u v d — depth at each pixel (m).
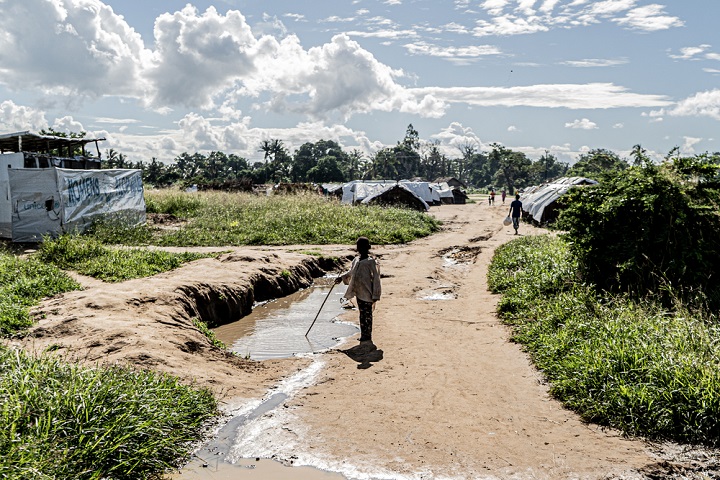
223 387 6.83
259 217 26.14
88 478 4.35
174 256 15.29
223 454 5.28
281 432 5.73
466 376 7.45
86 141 23.30
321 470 4.99
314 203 31.09
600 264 10.80
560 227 11.46
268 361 8.16
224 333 10.16
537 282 11.45
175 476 4.86
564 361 7.20
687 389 5.70
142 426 4.97
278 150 158.75
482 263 17.47
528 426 5.87
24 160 19.39
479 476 4.86
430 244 22.69
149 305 9.50
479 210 51.84
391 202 42.50
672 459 5.09
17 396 4.90
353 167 174.88
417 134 178.88
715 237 10.31
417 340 9.26
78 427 4.73
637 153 11.19
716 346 6.79
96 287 11.45
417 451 5.32
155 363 6.95
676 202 10.32
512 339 9.14
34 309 9.21
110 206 21.56
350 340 9.45
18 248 17.27
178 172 145.12
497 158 155.12
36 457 4.26
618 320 7.92
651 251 10.32
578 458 5.14
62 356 7.01
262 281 13.32
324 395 6.78
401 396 6.74
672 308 9.33
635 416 5.72
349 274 9.44
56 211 18.17
